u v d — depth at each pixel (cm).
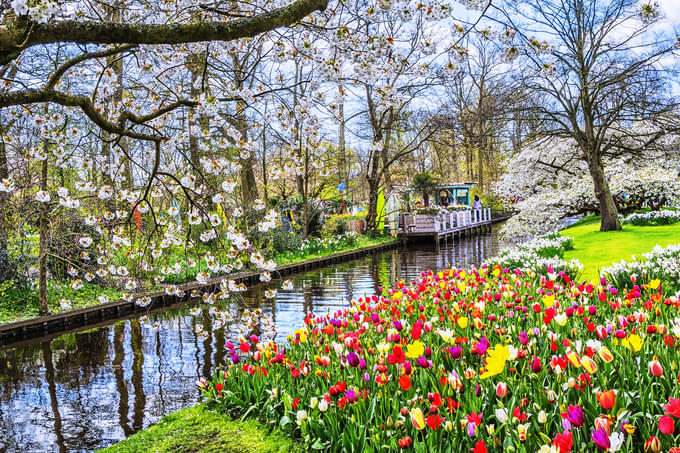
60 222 1060
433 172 3428
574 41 1736
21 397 617
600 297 472
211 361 728
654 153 2108
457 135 2397
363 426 289
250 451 361
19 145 832
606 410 265
